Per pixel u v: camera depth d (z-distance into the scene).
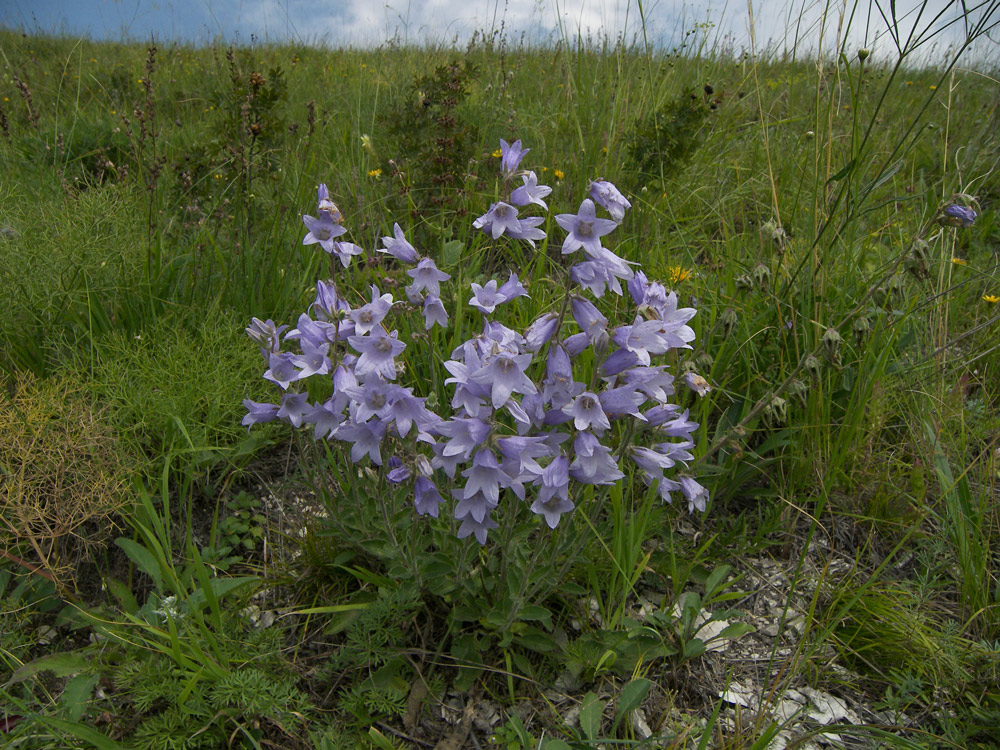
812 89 1.49
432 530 0.54
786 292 0.72
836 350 0.54
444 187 0.96
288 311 0.79
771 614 0.59
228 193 1.00
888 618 0.55
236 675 0.45
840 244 0.86
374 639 0.50
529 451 0.40
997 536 0.64
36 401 0.59
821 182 0.89
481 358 0.39
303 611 0.51
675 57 1.46
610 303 0.75
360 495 0.56
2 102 1.41
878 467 0.69
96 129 1.27
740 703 0.52
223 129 1.02
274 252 0.83
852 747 0.49
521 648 0.54
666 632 0.54
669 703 0.51
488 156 1.06
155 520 0.54
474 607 0.53
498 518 0.55
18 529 0.56
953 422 0.72
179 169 1.02
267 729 0.48
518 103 1.36
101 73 1.74
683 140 1.05
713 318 0.71
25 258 0.71
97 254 0.74
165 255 0.83
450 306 0.72
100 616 0.55
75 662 0.48
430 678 0.52
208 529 0.65
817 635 0.56
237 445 0.65
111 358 0.70
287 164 1.02
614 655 0.49
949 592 0.61
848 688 0.53
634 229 1.00
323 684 0.52
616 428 0.62
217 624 0.49
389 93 1.41
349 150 1.12
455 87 1.00
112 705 0.49
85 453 0.58
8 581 0.56
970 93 1.46
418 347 0.68
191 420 0.64
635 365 0.40
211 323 0.73
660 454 0.45
